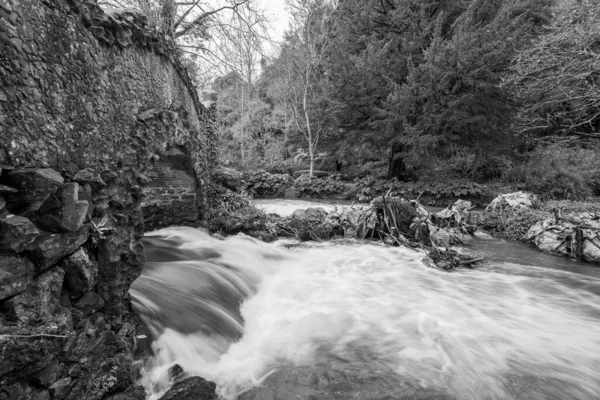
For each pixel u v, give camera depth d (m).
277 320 4.83
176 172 8.05
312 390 3.27
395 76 17.00
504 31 13.26
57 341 2.02
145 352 3.21
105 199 2.96
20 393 1.81
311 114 20.39
